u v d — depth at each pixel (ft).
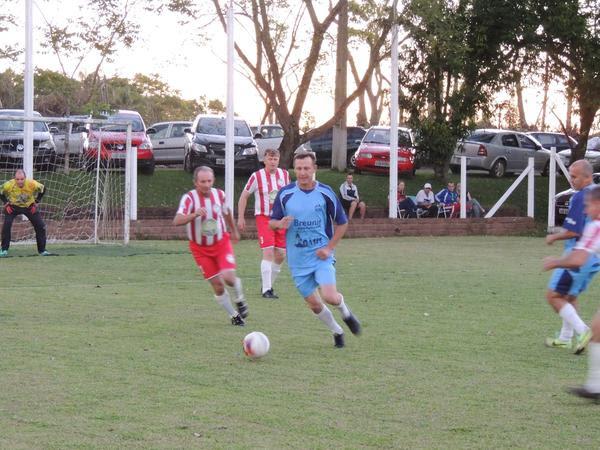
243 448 21.09
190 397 25.93
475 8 118.01
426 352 33.27
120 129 108.78
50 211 85.35
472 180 131.03
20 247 74.23
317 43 107.76
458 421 23.70
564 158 138.31
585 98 124.47
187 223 37.65
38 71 118.32
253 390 26.91
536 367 30.76
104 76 123.95
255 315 41.86
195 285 52.29
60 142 105.50
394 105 102.01
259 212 48.03
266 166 48.32
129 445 21.24
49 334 35.83
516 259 73.15
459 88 121.60
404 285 53.98
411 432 22.62
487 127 162.71
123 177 100.01
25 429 22.50
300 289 33.65
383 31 104.47
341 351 33.30
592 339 25.35
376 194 117.08
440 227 102.68
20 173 66.49
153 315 41.19
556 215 111.86
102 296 47.21
